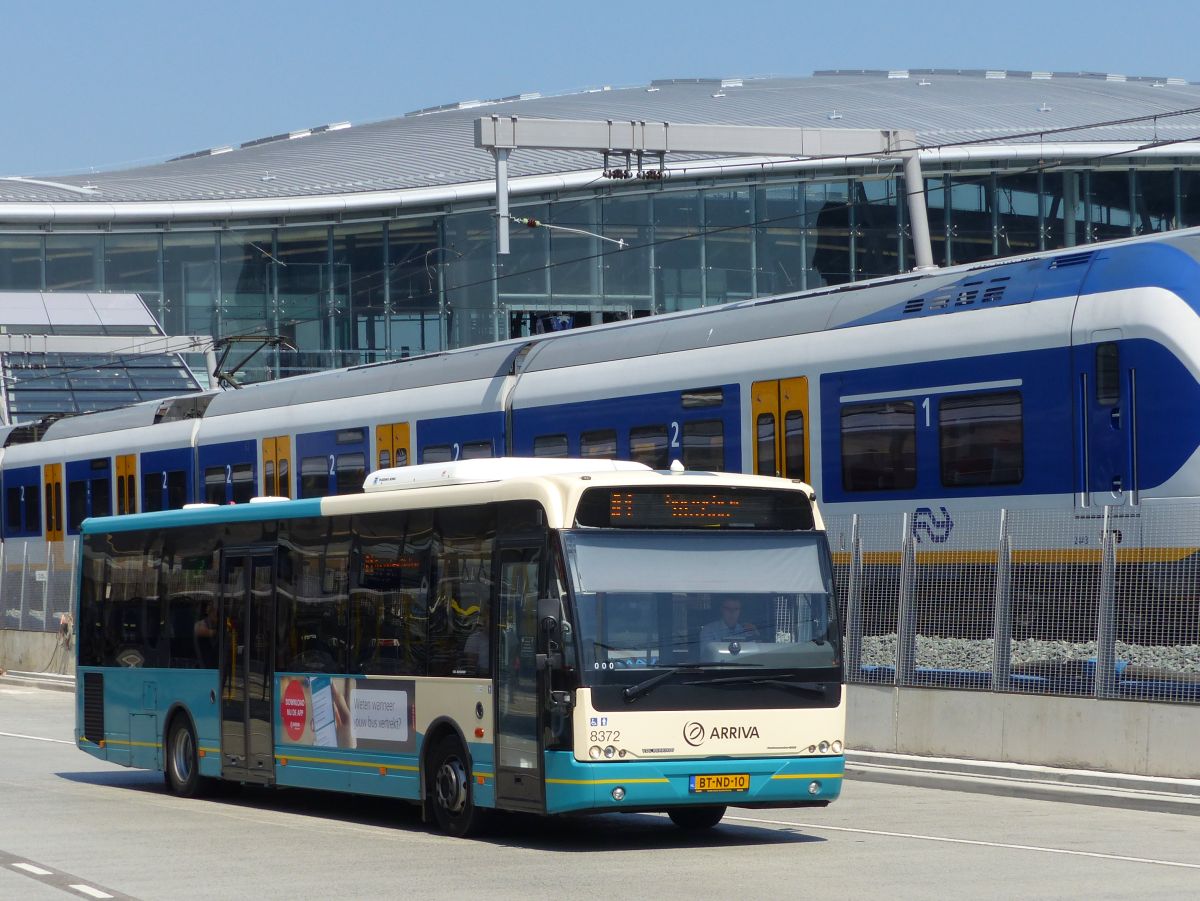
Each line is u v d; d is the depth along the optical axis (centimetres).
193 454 4656
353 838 1875
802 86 10544
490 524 1850
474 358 3769
